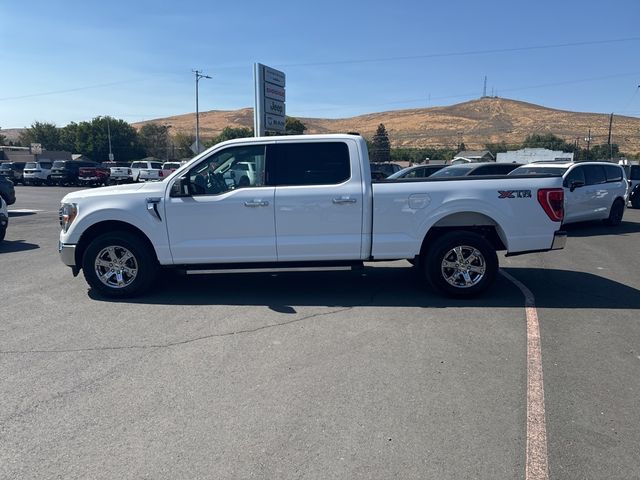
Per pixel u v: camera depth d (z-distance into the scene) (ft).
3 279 25.40
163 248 21.06
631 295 22.25
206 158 21.07
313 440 10.91
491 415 11.89
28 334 17.42
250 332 17.52
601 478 9.66
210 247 20.99
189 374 14.20
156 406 12.41
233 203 20.70
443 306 20.44
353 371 14.34
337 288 23.38
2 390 13.30
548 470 9.87
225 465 10.08
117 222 21.54
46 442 10.92
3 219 35.96
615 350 15.84
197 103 181.88
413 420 11.69
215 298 21.75
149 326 18.19
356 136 21.06
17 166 134.00
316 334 17.29
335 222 20.77
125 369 14.55
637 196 66.74
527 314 19.39
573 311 19.81
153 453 10.49
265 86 57.52
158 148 312.29
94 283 21.49
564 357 15.29
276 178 20.99
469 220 21.53
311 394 12.97
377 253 21.06
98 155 281.74
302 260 21.12
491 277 21.13
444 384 13.50
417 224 20.89
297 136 21.12
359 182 20.80
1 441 10.99
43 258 31.12
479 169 49.73
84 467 10.05
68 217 21.45
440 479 9.62
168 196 20.88
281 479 9.64
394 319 18.83
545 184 21.27
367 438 10.96
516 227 21.18
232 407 12.34
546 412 12.03
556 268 28.32
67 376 14.11
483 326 18.03
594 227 47.16
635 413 12.00
